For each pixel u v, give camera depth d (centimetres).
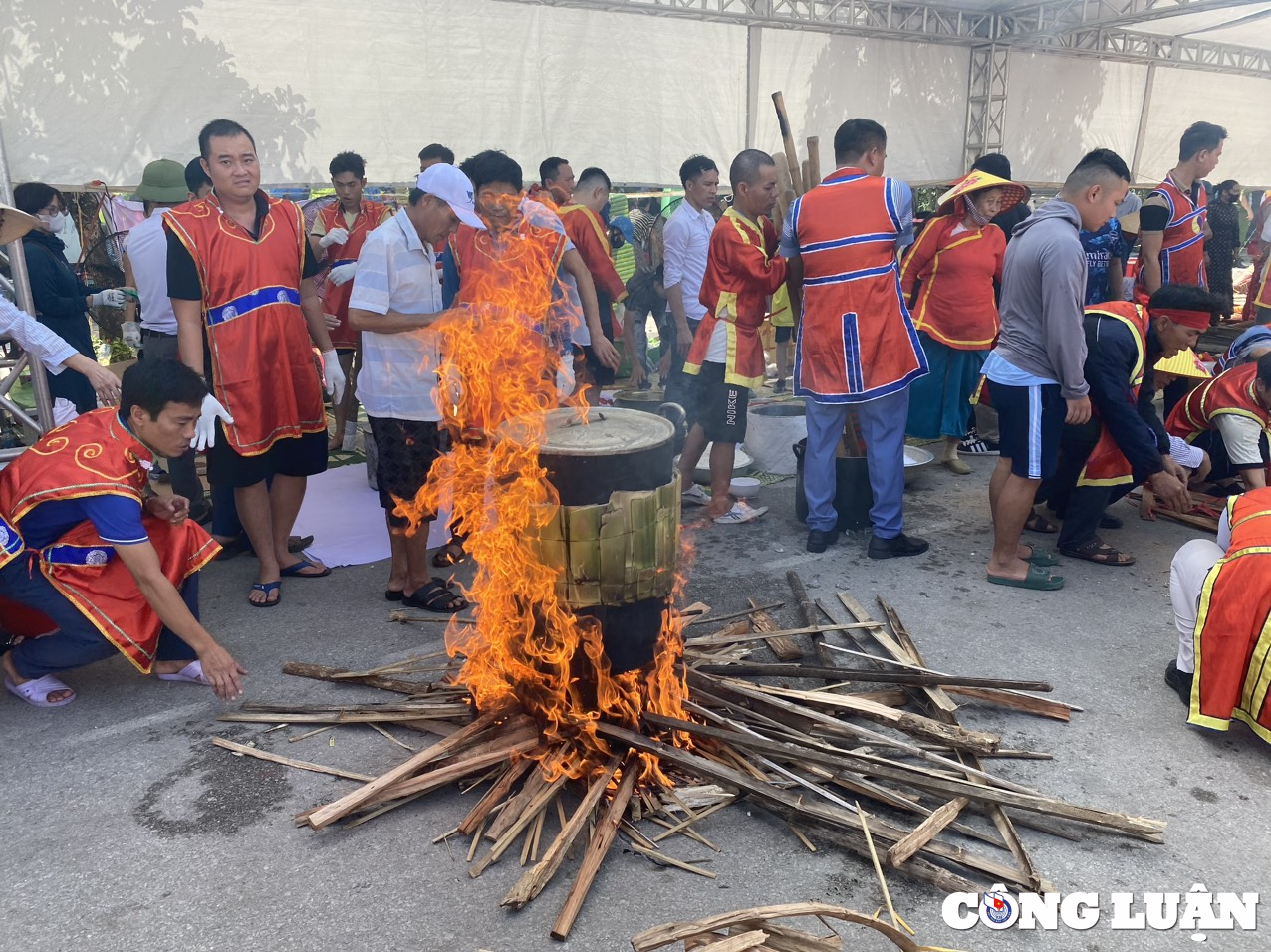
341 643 371
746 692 298
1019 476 402
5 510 295
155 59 636
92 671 353
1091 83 1134
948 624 382
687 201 557
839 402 434
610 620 264
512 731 277
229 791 277
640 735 266
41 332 366
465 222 357
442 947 215
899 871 238
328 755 296
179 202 583
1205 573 309
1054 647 362
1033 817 259
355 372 662
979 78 1057
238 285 378
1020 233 402
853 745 289
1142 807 264
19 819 264
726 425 495
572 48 795
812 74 931
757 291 474
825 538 466
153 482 588
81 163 625
